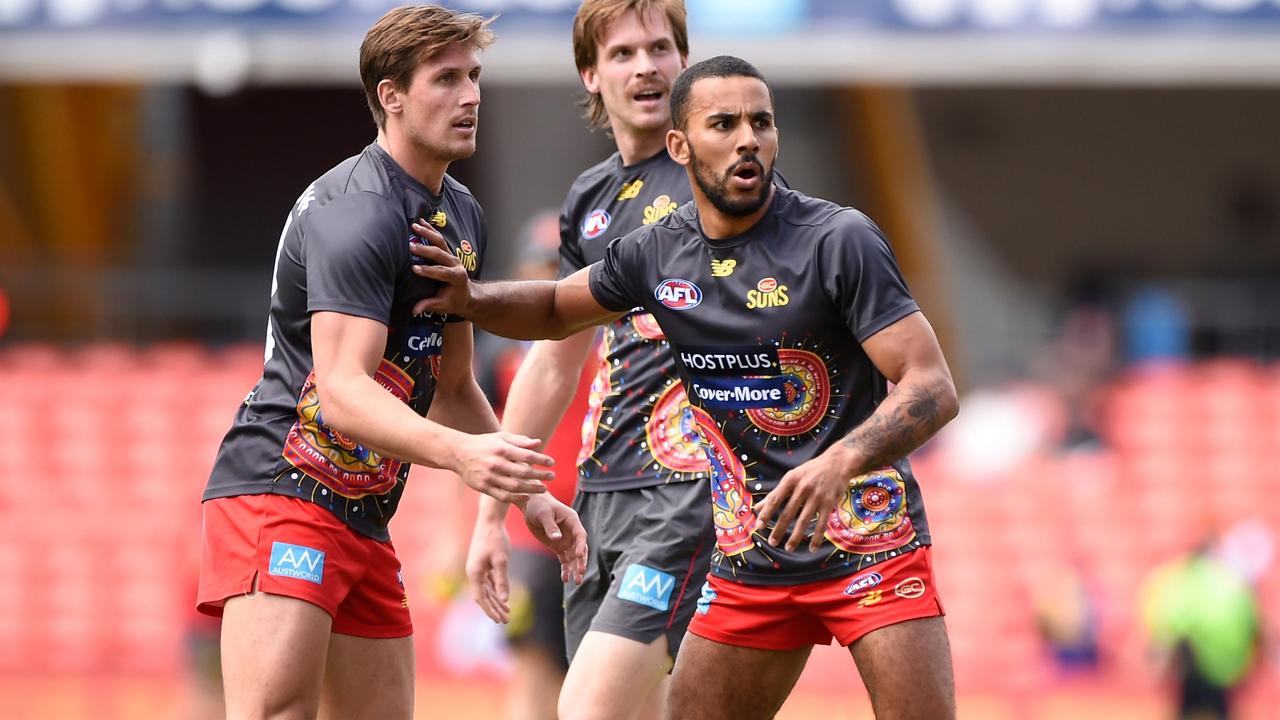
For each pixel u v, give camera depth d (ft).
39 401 161.89
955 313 236.84
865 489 51.47
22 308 164.55
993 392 162.20
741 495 53.06
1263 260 240.32
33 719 129.18
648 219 63.00
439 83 52.31
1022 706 135.54
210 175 230.68
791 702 131.95
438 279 52.90
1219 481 157.69
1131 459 159.12
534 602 85.92
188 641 105.09
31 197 221.46
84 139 223.30
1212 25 152.97
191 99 228.63
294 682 51.26
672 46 63.82
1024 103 238.89
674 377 62.28
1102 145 240.73
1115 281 214.48
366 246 50.52
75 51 157.38
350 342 49.67
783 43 155.74
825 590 51.72
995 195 239.71
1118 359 165.78
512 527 86.58
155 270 227.61
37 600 148.87
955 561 149.18
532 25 152.66
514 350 95.25
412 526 146.72
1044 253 241.55
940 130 238.07
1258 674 131.75
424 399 55.36
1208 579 122.83
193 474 158.81
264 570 51.42
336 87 230.68
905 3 155.12
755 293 51.16
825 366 51.52
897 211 238.07
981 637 143.74
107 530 153.48
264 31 155.94
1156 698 136.98
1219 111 240.12
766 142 50.37
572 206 65.67
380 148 53.62
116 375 163.43
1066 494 153.48
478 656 138.00
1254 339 164.96
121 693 137.90
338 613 53.93
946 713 50.31
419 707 130.62
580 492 65.41
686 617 60.90
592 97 68.44
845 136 236.02
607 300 55.47
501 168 221.66
